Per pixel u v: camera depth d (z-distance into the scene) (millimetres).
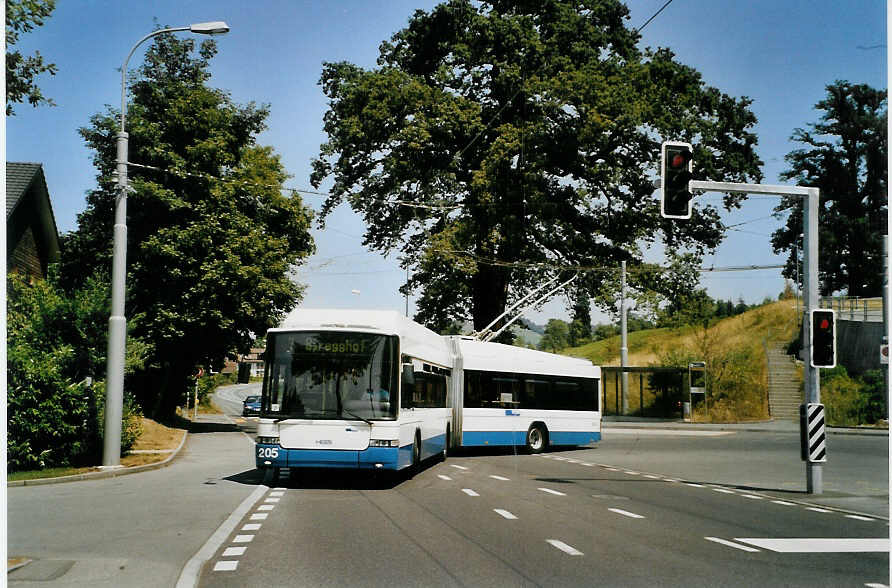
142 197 33562
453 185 37281
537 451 25828
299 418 14703
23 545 8781
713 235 38375
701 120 35688
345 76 38594
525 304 32062
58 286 20703
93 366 18969
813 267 15531
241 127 37250
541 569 7719
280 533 9750
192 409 64688
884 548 9297
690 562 8211
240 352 37281
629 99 34688
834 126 61812
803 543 9578
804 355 15547
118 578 7094
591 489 15281
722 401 47531
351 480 16422
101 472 16750
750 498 14391
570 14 36844
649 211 37625
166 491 14203
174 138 35938
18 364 16969
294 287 36531
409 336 16594
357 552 8523
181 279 34062
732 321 65750
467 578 7293
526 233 38062
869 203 61188
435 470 18875
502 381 24906
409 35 39062
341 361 14984
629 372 48969
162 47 36812
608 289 39531
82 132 35094
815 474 15312
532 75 35562
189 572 7312
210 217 34250
